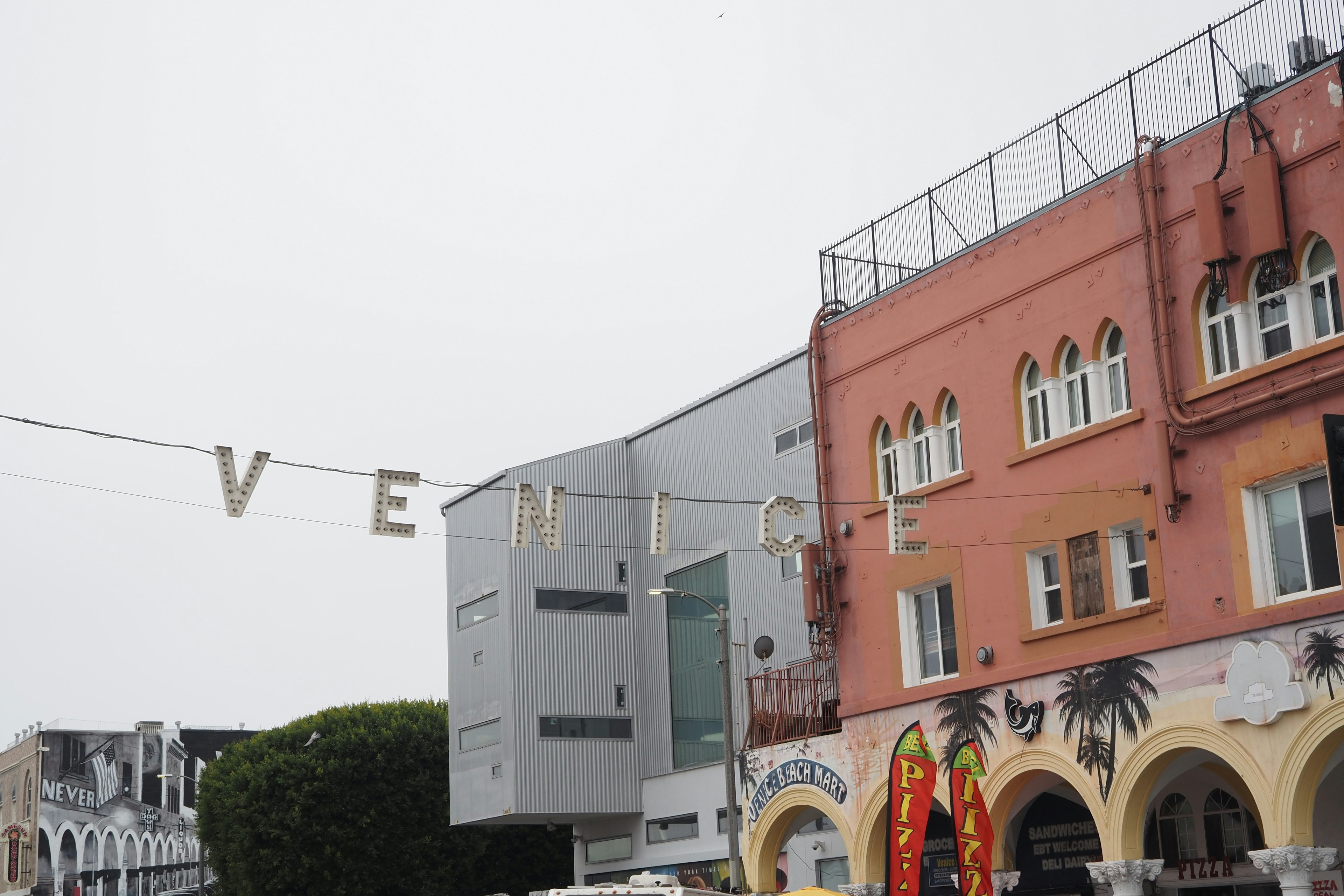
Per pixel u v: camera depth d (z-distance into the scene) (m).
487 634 39.59
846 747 26.64
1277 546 20.20
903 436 26.73
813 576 27.84
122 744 96.44
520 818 38.75
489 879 51.19
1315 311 19.92
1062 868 25.17
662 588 33.97
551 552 39.62
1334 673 18.64
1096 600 22.61
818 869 32.34
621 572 40.41
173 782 99.31
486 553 40.28
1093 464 22.77
